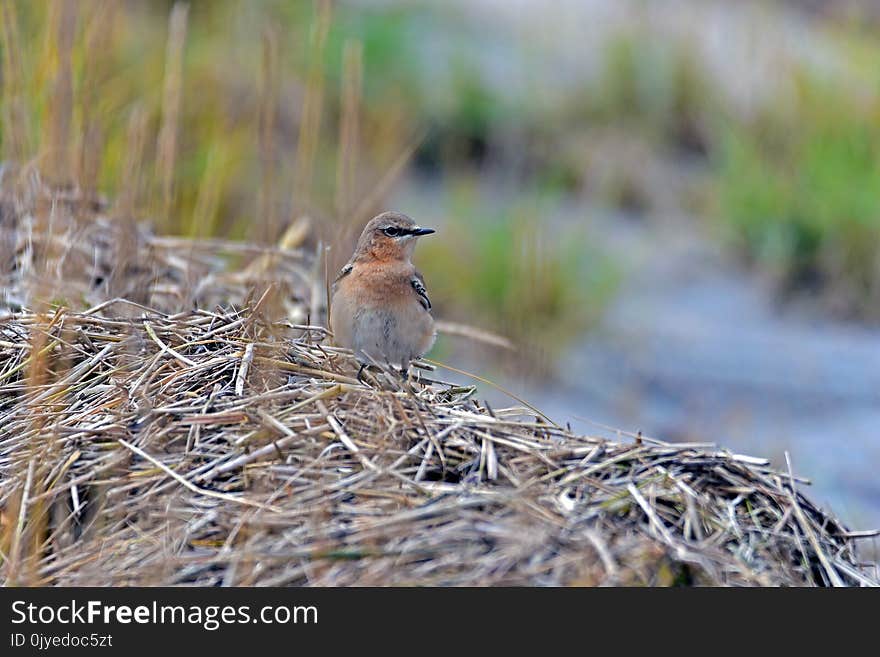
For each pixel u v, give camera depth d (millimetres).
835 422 16922
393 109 22391
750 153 23016
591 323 19375
